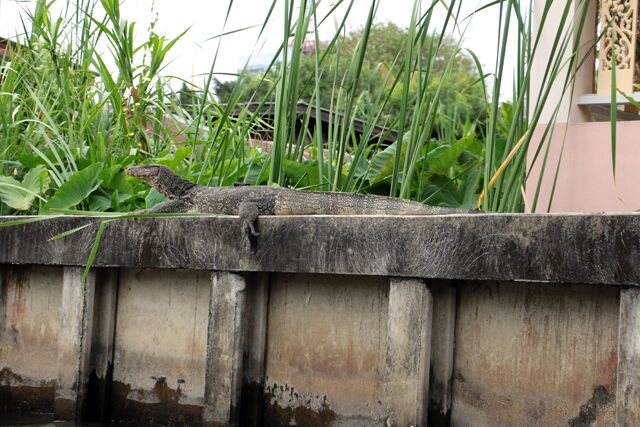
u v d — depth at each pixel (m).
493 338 5.81
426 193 7.91
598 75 7.79
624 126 7.45
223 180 8.12
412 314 5.82
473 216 5.63
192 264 6.51
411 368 5.80
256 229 6.28
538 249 5.45
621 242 5.25
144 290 6.93
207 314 6.66
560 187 7.72
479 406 5.83
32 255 7.16
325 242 6.05
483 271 5.59
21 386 7.38
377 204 6.34
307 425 6.29
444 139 9.53
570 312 5.60
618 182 7.45
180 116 9.24
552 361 5.64
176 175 7.05
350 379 6.16
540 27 6.45
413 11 6.55
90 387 6.98
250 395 6.43
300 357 6.34
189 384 6.71
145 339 6.91
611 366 5.46
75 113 9.05
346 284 6.21
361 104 8.61
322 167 7.12
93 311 6.98
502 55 6.60
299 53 6.97
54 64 9.07
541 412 5.66
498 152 8.10
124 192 8.25
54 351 7.26
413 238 5.79
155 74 9.21
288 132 7.51
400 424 5.82
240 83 7.55
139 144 9.35
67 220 7.02
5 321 7.48
